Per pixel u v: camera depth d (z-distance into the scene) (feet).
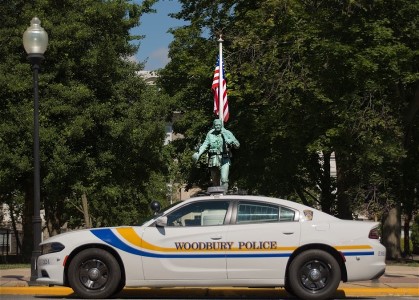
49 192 76.33
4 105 71.00
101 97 78.54
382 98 76.23
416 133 91.86
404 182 92.12
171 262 32.86
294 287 32.55
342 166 78.89
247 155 89.04
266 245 32.83
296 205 33.91
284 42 79.61
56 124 72.23
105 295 32.81
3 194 84.02
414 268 55.67
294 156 85.30
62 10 75.36
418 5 74.28
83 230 34.04
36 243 40.40
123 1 78.02
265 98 77.92
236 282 32.86
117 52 79.36
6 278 42.57
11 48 71.92
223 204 33.78
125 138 76.54
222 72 59.72
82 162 74.95
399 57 73.10
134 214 113.39
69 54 74.02
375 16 75.87
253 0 88.22
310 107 75.41
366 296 37.09
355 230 33.19
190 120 92.58
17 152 69.31
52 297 35.37
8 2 73.92
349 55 73.05
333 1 76.48
